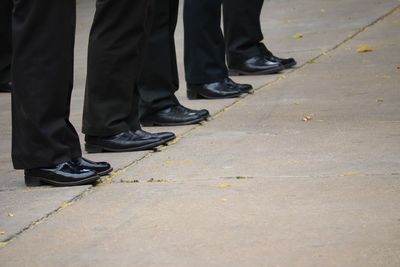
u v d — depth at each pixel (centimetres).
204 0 1216
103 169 861
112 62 938
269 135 1002
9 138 1104
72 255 659
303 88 1273
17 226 727
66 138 848
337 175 823
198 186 812
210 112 1146
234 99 1227
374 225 684
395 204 731
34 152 836
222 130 1041
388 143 934
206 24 1226
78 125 1130
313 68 1423
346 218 703
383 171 828
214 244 663
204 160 905
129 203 773
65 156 844
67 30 822
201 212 737
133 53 940
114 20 924
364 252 633
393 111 1093
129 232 699
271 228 689
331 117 1078
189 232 691
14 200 802
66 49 825
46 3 810
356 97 1188
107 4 917
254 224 700
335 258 625
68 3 820
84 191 820
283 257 632
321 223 695
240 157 909
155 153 948
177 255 646
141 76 1076
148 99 1076
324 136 981
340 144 941
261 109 1149
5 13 1459
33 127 830
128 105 961
